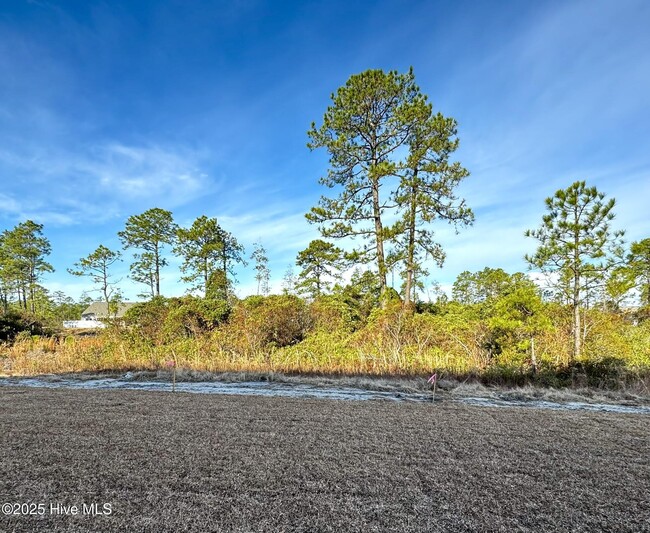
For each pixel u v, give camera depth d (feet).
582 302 34.12
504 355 30.68
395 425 14.28
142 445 11.58
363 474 9.59
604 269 31.58
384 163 48.42
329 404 18.07
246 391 22.15
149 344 41.78
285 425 14.02
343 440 12.31
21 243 103.04
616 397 21.47
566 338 34.24
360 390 22.75
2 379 27.91
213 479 9.20
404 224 48.21
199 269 79.92
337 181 54.70
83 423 14.06
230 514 7.59
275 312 43.88
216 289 63.82
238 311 46.24
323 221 51.96
